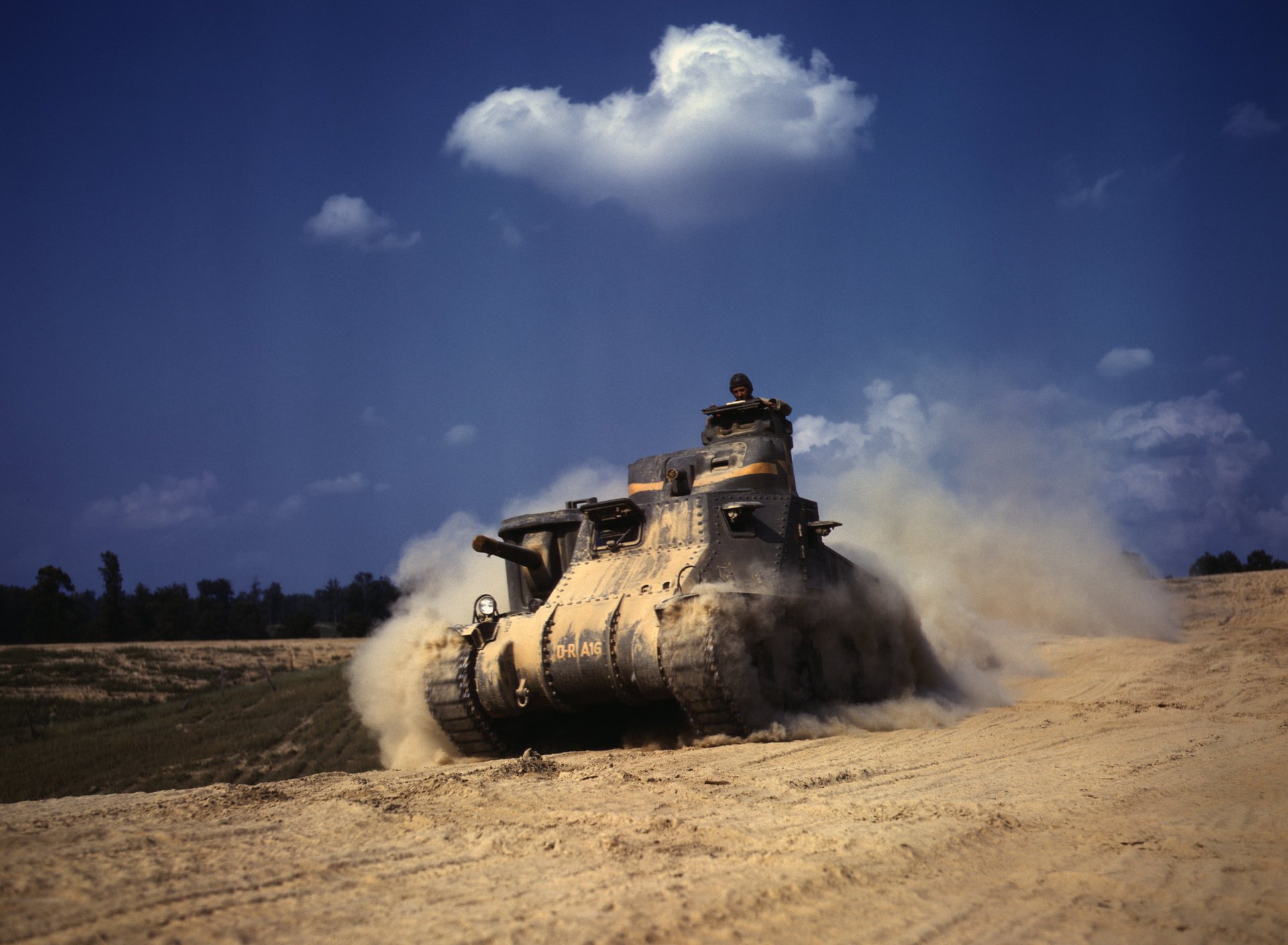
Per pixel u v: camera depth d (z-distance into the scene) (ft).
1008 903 18.35
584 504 64.85
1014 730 47.85
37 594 331.36
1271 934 16.61
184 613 379.14
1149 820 25.68
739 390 65.10
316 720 91.04
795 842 22.59
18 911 17.04
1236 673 72.18
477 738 55.47
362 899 18.20
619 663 51.06
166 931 16.15
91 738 100.48
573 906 17.67
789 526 57.57
